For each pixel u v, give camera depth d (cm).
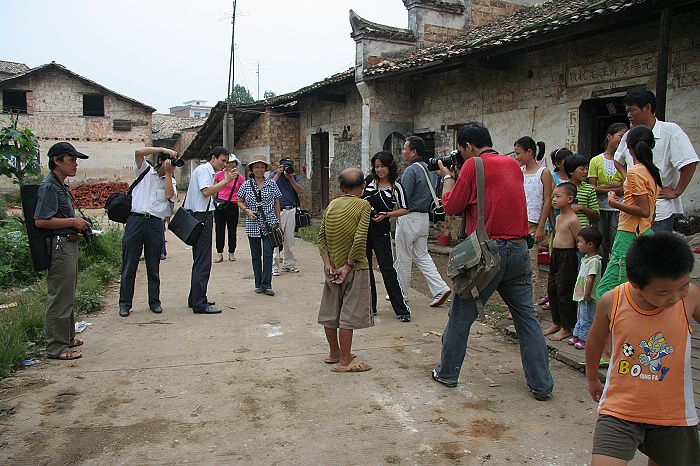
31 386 446
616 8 686
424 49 1262
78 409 405
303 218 926
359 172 481
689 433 238
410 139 670
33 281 858
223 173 1013
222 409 406
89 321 634
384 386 448
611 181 598
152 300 674
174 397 427
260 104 1722
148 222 656
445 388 443
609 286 420
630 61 823
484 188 418
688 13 746
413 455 342
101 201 3042
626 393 243
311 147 1675
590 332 269
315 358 513
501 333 578
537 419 389
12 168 1088
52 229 496
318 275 899
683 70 757
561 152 620
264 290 766
